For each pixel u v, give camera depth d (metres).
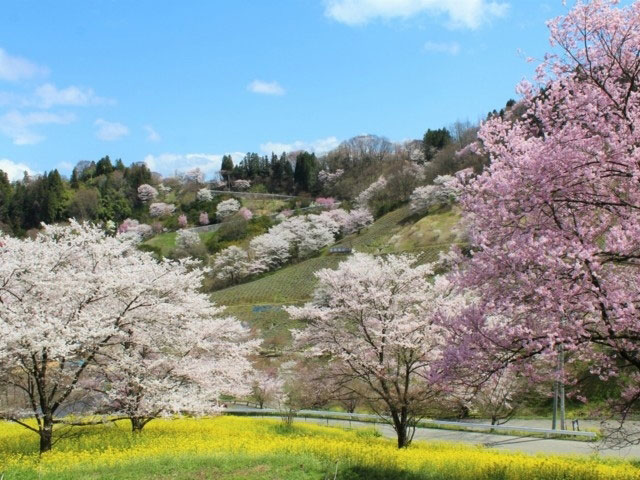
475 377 10.27
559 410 29.97
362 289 18.98
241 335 25.30
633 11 9.68
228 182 156.00
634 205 9.67
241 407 39.56
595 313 9.16
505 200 9.63
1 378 15.53
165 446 15.62
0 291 15.59
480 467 12.17
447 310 17.30
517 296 9.18
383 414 23.72
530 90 10.35
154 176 153.12
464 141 98.06
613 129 9.56
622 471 11.95
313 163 149.25
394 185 101.88
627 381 13.67
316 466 11.48
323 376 19.12
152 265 18.59
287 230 94.25
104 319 16.34
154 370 19.14
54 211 111.06
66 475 11.09
